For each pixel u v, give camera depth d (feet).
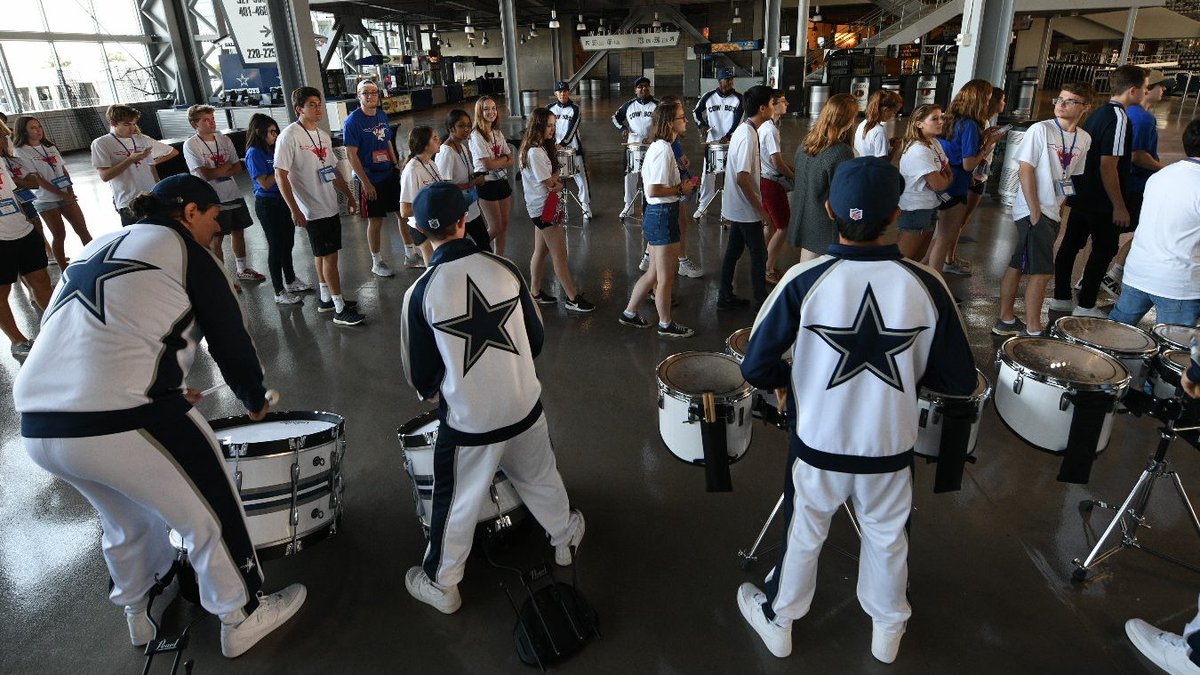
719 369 7.89
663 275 14.43
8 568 8.41
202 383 13.62
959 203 16.29
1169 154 37.09
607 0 90.53
